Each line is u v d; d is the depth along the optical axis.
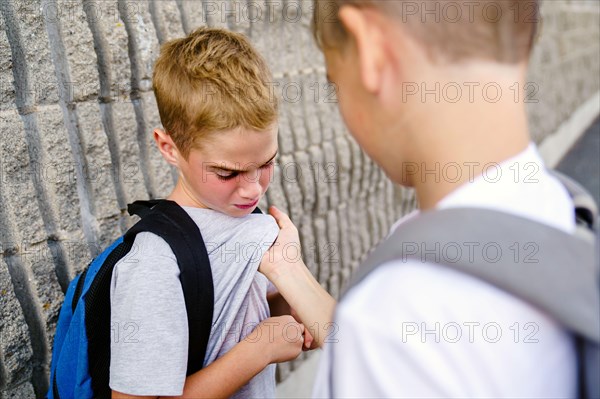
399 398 0.47
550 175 0.67
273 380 1.24
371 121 0.56
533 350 0.48
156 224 0.99
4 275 1.31
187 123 0.98
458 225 0.48
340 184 2.68
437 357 0.47
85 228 1.53
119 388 0.93
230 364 1.02
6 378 1.33
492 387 0.47
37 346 1.44
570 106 7.59
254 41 2.18
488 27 0.50
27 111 1.38
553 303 0.45
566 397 0.53
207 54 0.99
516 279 0.45
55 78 1.41
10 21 1.33
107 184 1.55
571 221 0.56
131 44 1.63
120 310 0.94
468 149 0.52
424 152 0.54
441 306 0.47
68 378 1.06
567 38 7.27
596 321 0.46
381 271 0.51
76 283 1.09
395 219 3.26
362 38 0.52
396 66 0.52
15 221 1.34
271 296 1.29
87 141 1.49
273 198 2.25
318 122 2.51
